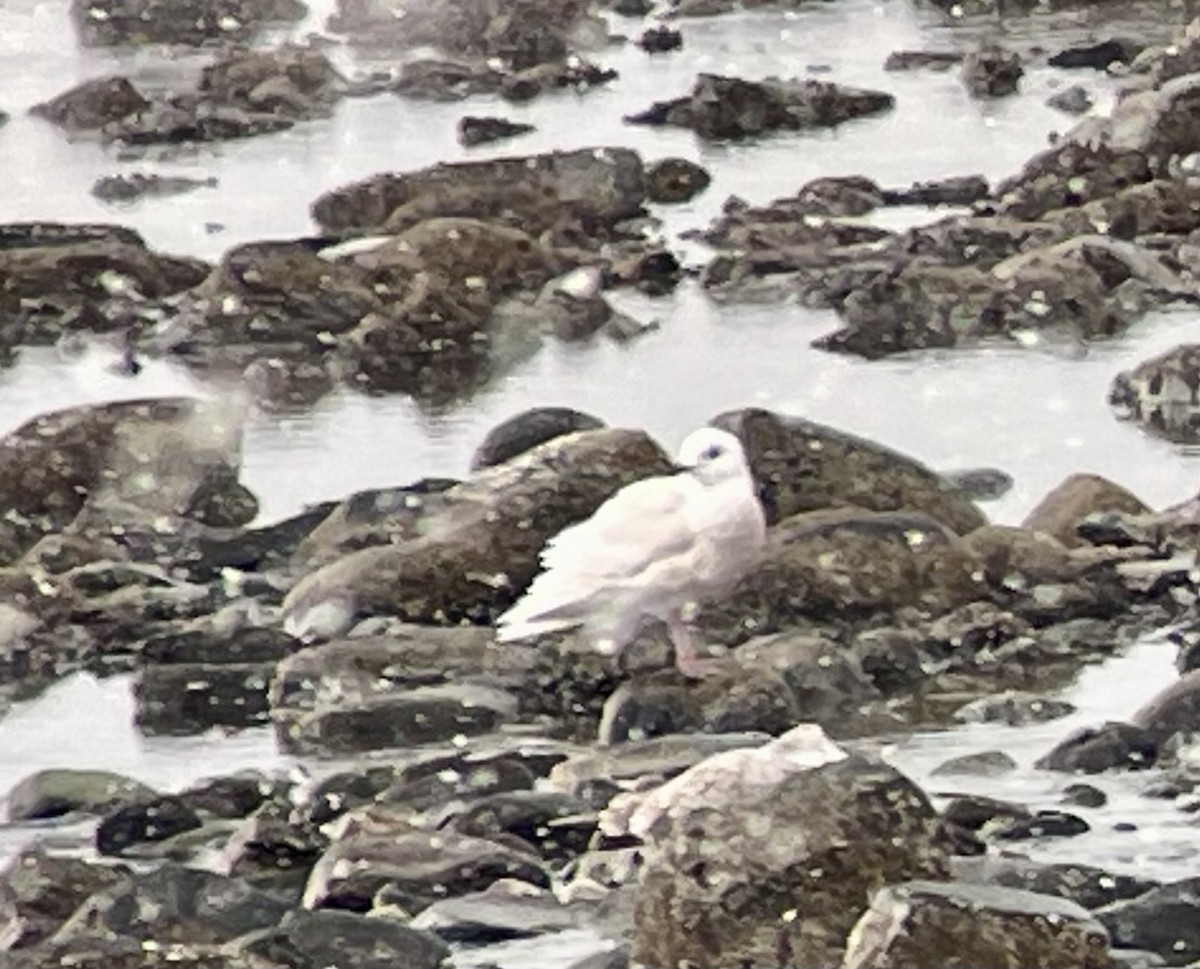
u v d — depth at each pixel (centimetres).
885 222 2947
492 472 2023
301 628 1908
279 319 2620
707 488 1800
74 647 1930
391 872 1527
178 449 2205
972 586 1914
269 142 3434
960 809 1608
